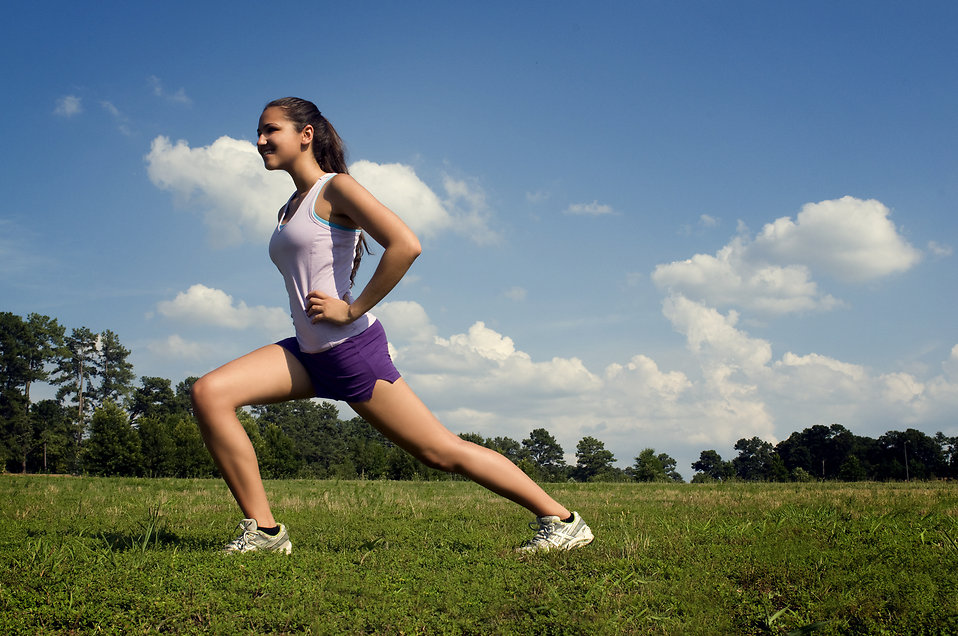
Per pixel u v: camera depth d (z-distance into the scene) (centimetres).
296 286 377
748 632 282
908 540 417
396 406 387
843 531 453
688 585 328
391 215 360
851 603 295
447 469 405
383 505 754
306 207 375
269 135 388
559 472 11350
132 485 1255
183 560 364
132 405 9594
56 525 541
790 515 550
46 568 340
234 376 376
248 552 380
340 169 407
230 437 377
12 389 7875
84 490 1055
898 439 10094
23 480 1432
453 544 457
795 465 10756
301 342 379
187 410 9712
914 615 280
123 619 283
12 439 7631
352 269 395
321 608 297
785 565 354
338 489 1170
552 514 413
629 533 472
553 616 291
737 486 1466
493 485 405
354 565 376
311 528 541
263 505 393
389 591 324
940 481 1745
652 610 299
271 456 4912
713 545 408
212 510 697
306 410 10481
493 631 282
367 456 5075
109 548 383
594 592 318
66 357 8612
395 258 357
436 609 304
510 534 509
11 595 300
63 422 8481
